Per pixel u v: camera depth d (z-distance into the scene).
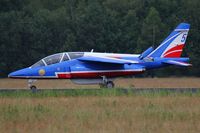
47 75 145.62
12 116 82.94
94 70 147.00
